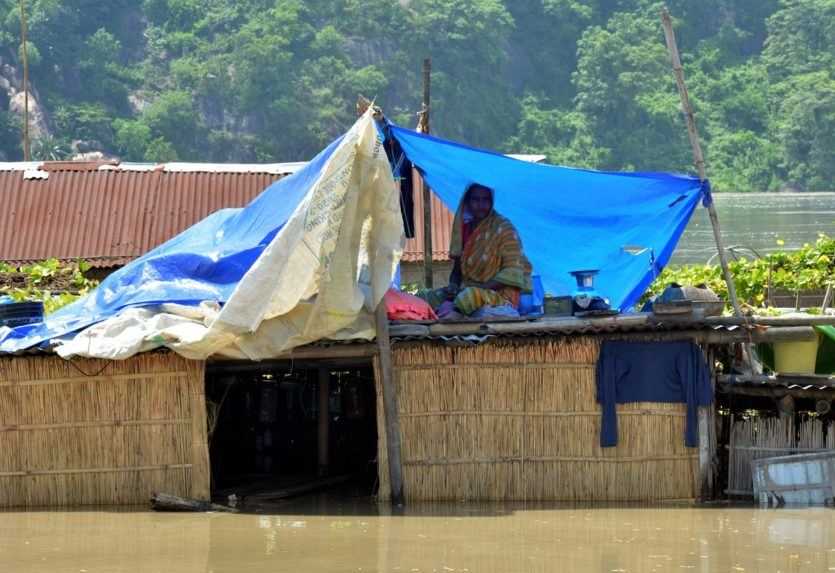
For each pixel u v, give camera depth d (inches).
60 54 5797.2
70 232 1045.8
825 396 585.9
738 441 596.1
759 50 7175.2
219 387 661.3
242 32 5935.0
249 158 5772.6
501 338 580.4
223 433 677.9
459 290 629.9
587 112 6491.1
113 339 568.7
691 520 538.9
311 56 5974.4
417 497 584.4
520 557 473.7
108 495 581.3
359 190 569.3
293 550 488.4
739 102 6604.3
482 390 584.4
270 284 558.6
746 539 502.3
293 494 616.1
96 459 581.3
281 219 618.2
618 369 581.0
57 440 582.6
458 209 630.5
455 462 584.1
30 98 5610.2
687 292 590.6
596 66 6505.9
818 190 6279.5
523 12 6889.8
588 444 582.6
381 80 6003.9
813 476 578.9
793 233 2714.1
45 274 957.2
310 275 562.6
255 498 601.9
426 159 649.0
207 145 5762.8
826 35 6973.4
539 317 584.1
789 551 481.7
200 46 6028.5
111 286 615.2
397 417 579.5
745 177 6318.9
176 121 5698.8
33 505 581.0
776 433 591.2
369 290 587.2
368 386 703.1
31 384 582.6
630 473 582.6
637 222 673.0
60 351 566.6
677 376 581.3
